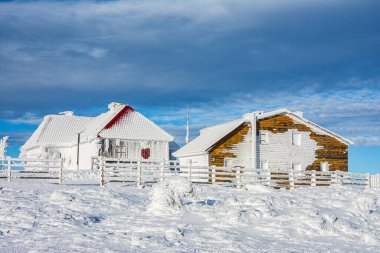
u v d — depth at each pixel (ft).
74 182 96.68
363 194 80.84
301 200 71.72
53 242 40.11
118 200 65.98
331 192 86.38
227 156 143.74
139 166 93.25
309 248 43.88
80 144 178.09
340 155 155.43
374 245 48.16
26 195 67.87
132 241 41.60
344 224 55.11
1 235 43.11
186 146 164.76
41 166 91.04
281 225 53.47
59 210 56.90
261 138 148.05
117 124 165.07
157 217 55.62
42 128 199.52
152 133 167.12
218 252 39.32
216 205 64.39
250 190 89.76
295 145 150.51
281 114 150.00
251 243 44.11
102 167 90.07
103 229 47.85
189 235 45.65
